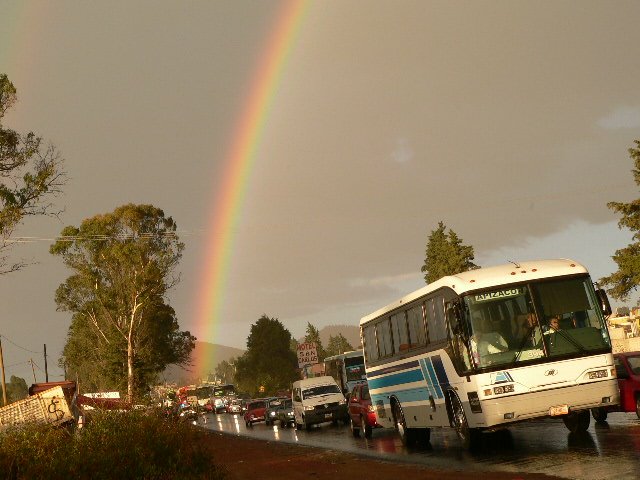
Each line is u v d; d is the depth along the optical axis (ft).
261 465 73.87
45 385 82.53
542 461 49.47
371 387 86.22
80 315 246.06
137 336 232.73
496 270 57.41
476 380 54.60
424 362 66.08
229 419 263.49
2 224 98.53
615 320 218.38
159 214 228.63
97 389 258.37
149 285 221.25
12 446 40.73
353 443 90.48
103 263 224.53
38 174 101.96
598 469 42.70
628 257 167.73
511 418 53.78
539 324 55.01
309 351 226.99
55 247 221.25
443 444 73.46
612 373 54.65
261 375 436.76
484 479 44.39
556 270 56.80
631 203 169.27
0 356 219.82
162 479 40.86
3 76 102.68
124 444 44.34
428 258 268.62
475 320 55.42
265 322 456.04
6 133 101.60
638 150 168.55
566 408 53.93
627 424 64.28
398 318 73.31
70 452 41.24
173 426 52.08
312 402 133.59
